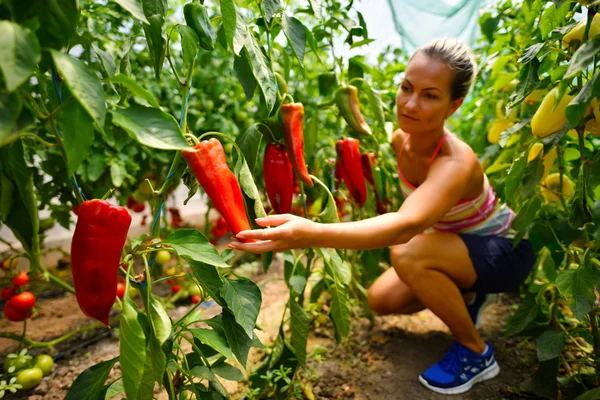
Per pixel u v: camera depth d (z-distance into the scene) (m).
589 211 1.42
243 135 1.36
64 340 2.22
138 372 0.89
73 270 0.93
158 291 2.87
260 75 1.13
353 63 1.84
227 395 1.25
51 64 0.82
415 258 1.81
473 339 1.84
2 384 1.63
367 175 1.97
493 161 2.35
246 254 3.52
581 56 1.05
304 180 1.40
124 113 0.80
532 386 1.69
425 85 1.48
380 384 1.87
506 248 1.88
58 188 2.17
